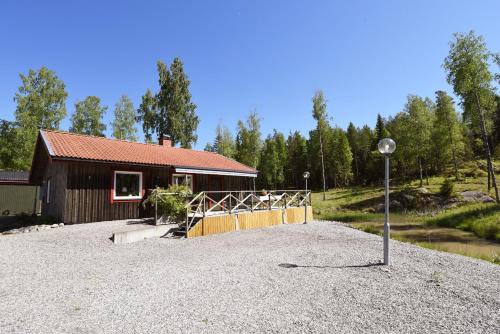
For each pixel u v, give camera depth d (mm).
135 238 9617
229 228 12336
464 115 24766
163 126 29828
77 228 10641
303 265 6938
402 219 21266
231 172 16953
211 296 4941
